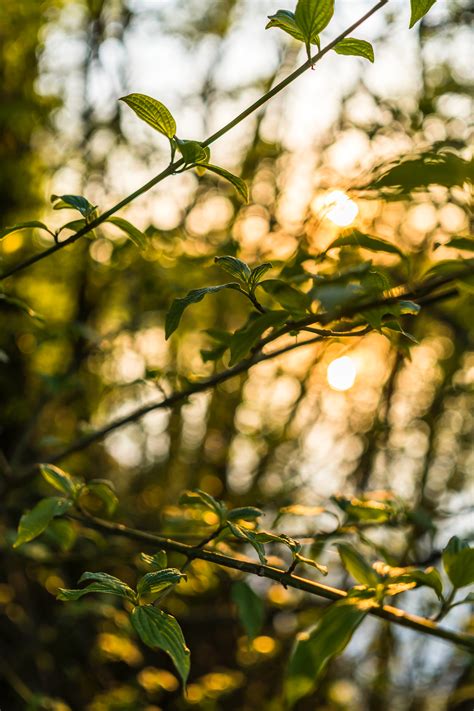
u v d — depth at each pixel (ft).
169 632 3.07
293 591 9.72
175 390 6.48
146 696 10.91
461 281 3.54
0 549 7.74
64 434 14.12
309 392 15.14
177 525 5.97
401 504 5.93
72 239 4.05
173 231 8.48
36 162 14.64
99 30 14.66
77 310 13.15
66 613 9.80
